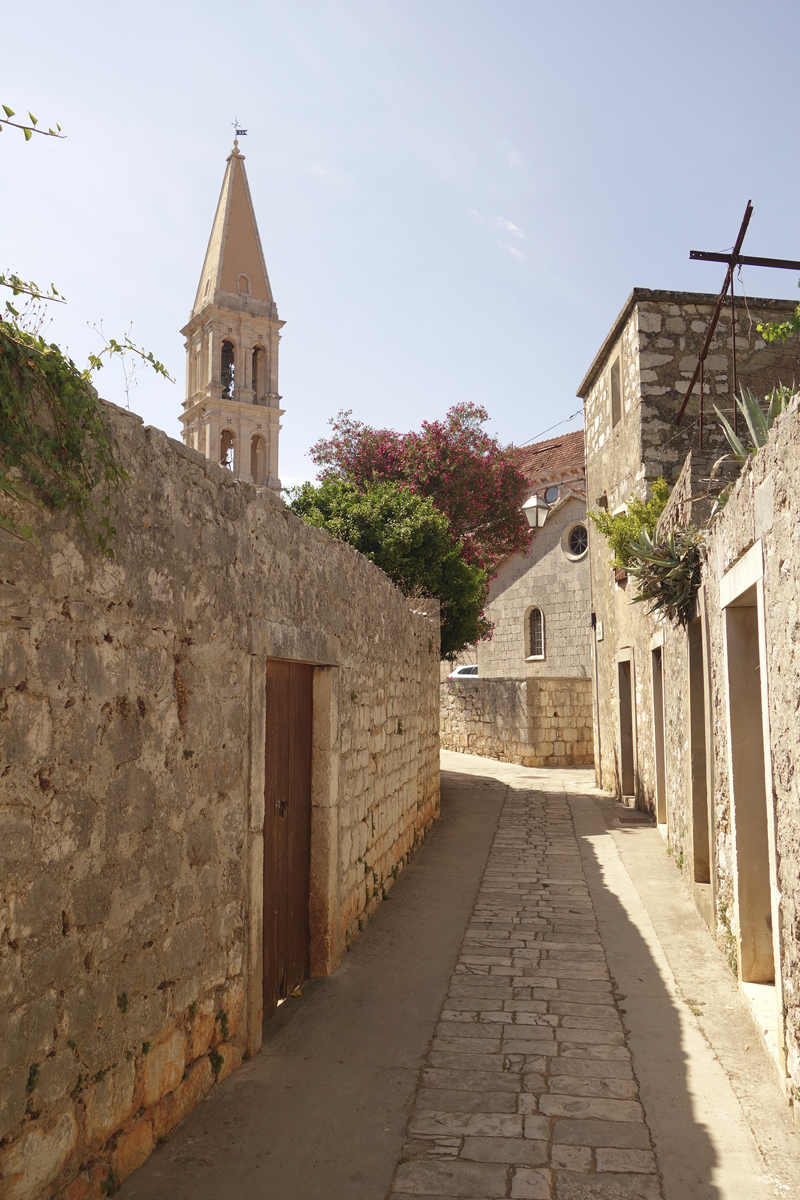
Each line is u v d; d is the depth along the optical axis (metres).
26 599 2.81
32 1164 2.78
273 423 43.56
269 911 5.24
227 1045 4.36
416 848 10.52
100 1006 3.20
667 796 9.98
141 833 3.51
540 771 19.17
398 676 9.34
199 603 4.06
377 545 14.89
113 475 3.15
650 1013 5.28
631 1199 3.32
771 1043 4.47
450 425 22.38
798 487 3.77
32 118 2.56
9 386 2.63
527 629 27.11
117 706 3.34
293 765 5.74
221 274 43.81
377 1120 3.94
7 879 2.70
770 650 4.36
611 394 14.79
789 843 4.01
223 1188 3.36
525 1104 4.11
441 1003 5.48
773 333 5.74
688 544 7.60
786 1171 3.52
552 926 7.26
